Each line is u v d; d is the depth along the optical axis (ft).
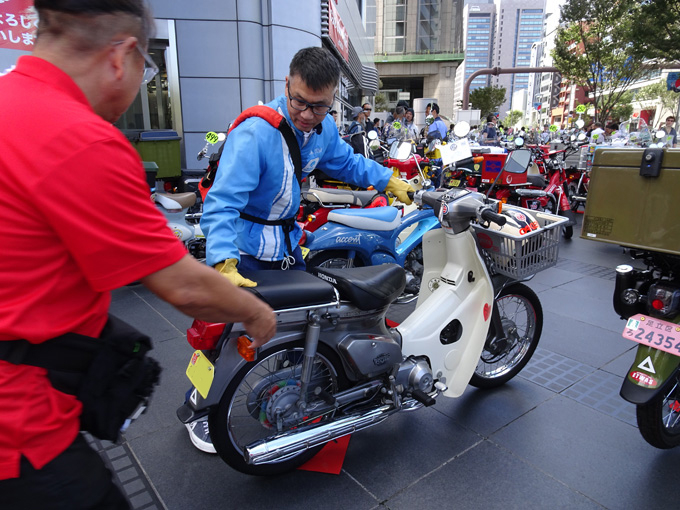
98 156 3.00
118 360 3.59
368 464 7.66
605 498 6.95
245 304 3.78
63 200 2.93
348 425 6.91
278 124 6.69
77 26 3.14
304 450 7.21
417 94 225.15
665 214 6.55
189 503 6.84
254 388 6.96
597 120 86.53
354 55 60.85
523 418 8.86
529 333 10.00
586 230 7.46
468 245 8.45
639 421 7.31
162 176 20.95
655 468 7.56
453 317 8.37
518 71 89.25
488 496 7.00
